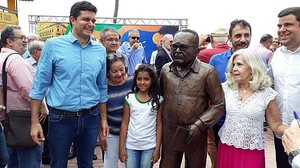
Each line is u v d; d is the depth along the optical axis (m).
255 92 2.62
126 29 10.10
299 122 1.75
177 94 2.68
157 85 3.00
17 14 7.65
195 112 2.64
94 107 2.92
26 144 3.15
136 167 3.09
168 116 2.75
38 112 2.84
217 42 4.40
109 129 3.19
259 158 2.63
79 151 3.03
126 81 3.17
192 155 2.79
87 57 2.81
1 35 3.35
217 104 2.65
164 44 5.25
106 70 3.08
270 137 6.36
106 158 3.25
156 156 3.04
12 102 3.19
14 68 3.10
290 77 2.65
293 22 2.56
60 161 2.87
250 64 2.59
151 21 10.54
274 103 2.60
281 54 2.76
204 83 2.64
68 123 2.80
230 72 2.73
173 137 2.75
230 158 2.69
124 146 3.10
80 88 2.78
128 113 3.08
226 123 2.72
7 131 3.15
